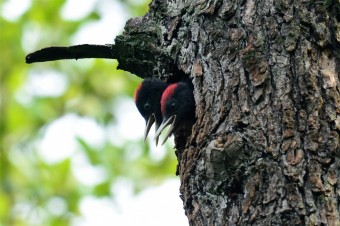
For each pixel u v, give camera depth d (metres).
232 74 9.31
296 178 8.21
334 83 8.83
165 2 10.92
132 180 19.97
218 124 9.10
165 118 11.27
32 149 20.47
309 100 8.68
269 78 8.94
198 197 8.90
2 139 20.53
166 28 10.77
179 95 11.23
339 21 9.33
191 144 9.36
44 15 21.14
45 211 19.88
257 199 8.30
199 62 9.95
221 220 8.54
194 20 10.22
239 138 8.61
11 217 19.86
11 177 20.25
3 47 21.16
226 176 8.55
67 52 11.22
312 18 9.23
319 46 9.10
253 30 9.36
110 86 20.78
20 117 20.73
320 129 8.52
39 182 20.06
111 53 11.24
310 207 8.07
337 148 8.39
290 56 9.01
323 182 8.21
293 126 8.55
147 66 11.26
